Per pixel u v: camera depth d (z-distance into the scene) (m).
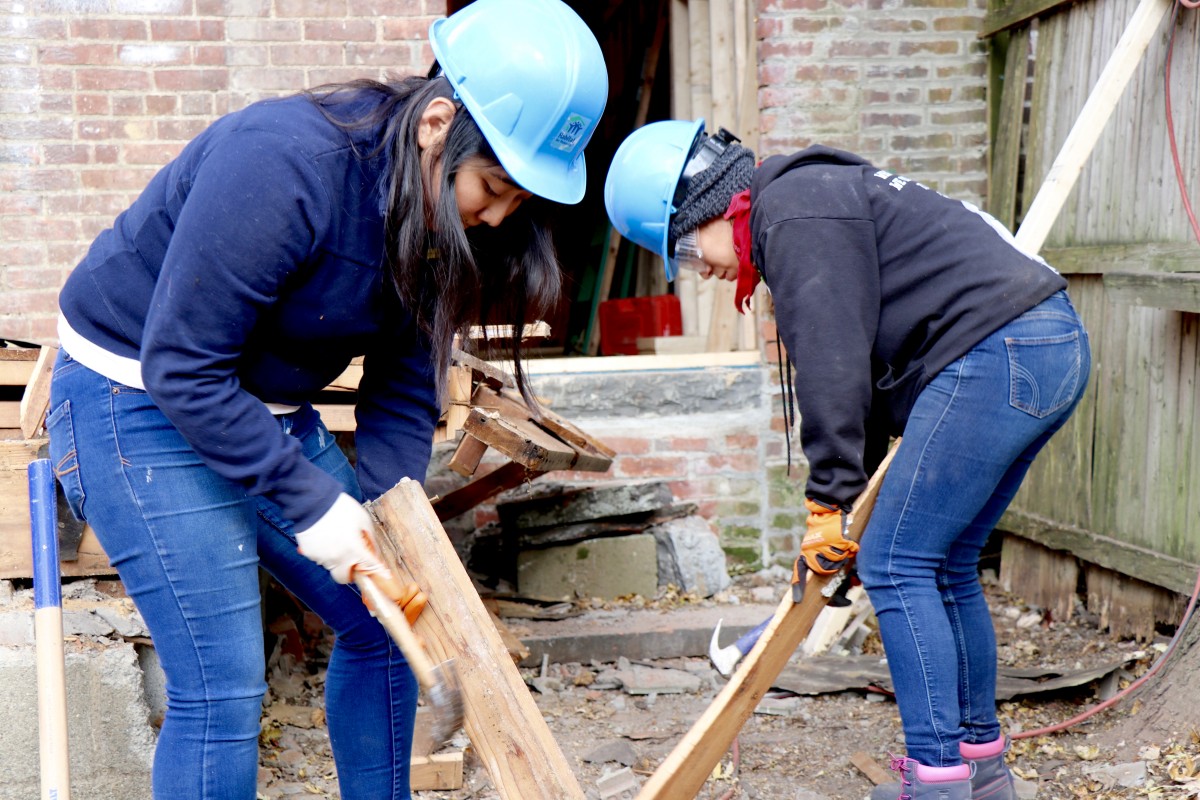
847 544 2.07
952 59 4.33
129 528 1.62
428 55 4.02
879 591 2.09
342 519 1.56
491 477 3.60
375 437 2.00
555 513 4.09
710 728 2.07
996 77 4.35
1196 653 2.72
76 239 3.89
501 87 1.54
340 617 1.85
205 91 3.92
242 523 1.68
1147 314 3.40
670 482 4.37
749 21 4.62
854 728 2.98
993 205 4.32
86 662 2.32
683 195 2.22
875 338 2.05
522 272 1.77
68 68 3.83
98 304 1.63
